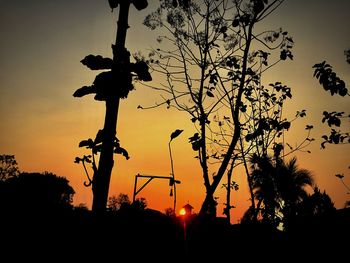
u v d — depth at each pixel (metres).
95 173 3.17
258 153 13.23
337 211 18.77
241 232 13.93
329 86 7.82
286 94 12.51
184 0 9.45
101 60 3.07
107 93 3.05
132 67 3.09
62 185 55.06
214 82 11.23
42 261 14.15
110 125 3.14
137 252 15.75
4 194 40.97
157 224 19.42
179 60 11.79
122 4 3.34
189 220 11.01
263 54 12.16
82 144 3.24
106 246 2.99
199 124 10.70
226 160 9.10
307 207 17.70
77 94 3.06
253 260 13.26
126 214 18.33
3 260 15.28
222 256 11.46
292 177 19.41
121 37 3.25
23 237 18.88
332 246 16.91
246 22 10.60
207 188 9.23
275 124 10.88
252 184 15.27
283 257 14.83
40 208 28.66
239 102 10.43
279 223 15.34
